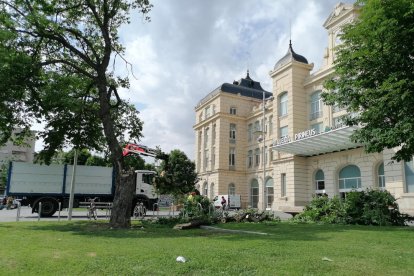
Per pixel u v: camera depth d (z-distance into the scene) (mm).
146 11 17047
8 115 13852
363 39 12711
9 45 13867
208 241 8820
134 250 7176
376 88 12656
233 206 45219
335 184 31250
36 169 23078
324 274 5305
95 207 20344
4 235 9836
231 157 53938
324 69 33906
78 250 7176
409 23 11414
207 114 59188
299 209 25641
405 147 12695
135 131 18719
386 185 24438
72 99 14719
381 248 7988
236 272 5391
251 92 57562
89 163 45562
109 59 15695
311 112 36000
